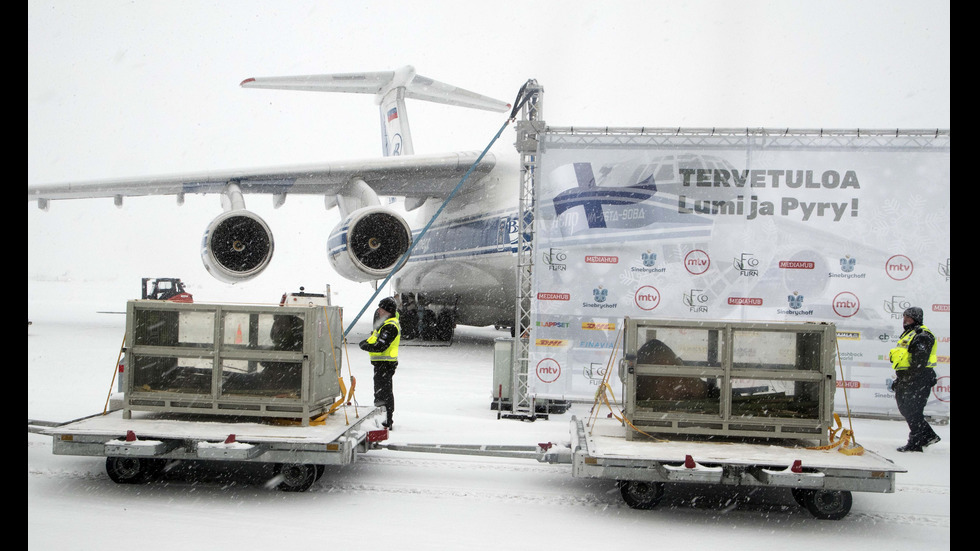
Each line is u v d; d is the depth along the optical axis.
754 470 4.38
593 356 7.56
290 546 3.85
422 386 9.98
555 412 8.12
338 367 5.86
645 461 4.43
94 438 4.65
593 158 7.60
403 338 18.72
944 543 4.21
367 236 12.62
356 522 4.31
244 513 4.44
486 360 13.66
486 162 13.70
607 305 7.58
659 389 4.98
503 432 6.84
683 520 4.57
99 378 10.07
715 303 7.51
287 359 5.11
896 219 7.33
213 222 12.05
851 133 7.30
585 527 4.36
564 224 7.61
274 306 5.12
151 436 4.62
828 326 4.80
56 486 4.94
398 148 18.83
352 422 5.44
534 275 7.62
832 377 4.78
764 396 4.89
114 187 13.24
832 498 4.57
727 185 7.50
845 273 7.41
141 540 3.89
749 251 7.48
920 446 6.53
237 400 5.12
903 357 6.55
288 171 12.74
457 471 5.62
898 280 7.34
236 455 4.52
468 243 15.23
